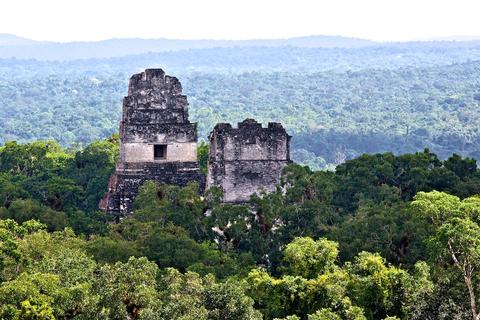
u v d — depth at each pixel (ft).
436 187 533.14
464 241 370.94
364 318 370.94
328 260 419.13
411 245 444.96
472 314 357.41
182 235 462.19
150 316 328.49
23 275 358.43
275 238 477.77
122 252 434.71
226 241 483.51
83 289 348.59
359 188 532.73
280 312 396.57
